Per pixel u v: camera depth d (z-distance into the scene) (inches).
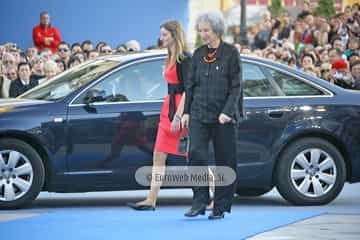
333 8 1803.6
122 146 796.6
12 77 1084.5
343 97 841.5
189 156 721.0
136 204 788.6
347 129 836.0
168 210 796.0
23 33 1337.4
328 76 1191.6
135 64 813.2
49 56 1185.4
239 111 713.0
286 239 653.3
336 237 660.1
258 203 853.8
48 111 792.3
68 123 791.7
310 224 717.3
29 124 787.4
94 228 701.3
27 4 1336.1
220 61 708.0
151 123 799.7
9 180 792.3
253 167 816.9
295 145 826.8
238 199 883.4
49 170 794.2
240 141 813.9
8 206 792.3
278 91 831.1
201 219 736.3
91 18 1360.7
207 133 716.0
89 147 794.2
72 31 1357.0
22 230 692.7
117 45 1373.0
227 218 744.3
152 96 808.3
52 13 1344.7
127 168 797.2
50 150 789.9
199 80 712.4
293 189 826.8
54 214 772.6
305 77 840.9
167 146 772.6
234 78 706.8
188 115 723.4
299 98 831.7
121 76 808.3
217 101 707.4
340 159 835.4
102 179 796.0
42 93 826.2
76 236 668.1
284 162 823.7
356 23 1553.9
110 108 797.9
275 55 1326.3
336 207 823.7
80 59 1181.1
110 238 660.1
